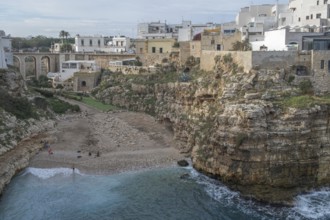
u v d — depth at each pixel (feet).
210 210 170.30
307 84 214.48
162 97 323.57
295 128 184.44
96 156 230.07
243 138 185.57
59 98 379.76
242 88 211.82
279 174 184.14
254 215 164.66
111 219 162.40
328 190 188.34
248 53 222.48
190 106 267.80
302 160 185.37
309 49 246.27
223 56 253.44
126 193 187.11
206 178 206.28
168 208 172.45
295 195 181.16
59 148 240.32
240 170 188.96
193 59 332.60
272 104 192.13
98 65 456.45
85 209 170.30
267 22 348.79
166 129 289.53
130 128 288.10
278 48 261.85
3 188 183.93
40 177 201.26
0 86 280.10
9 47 388.57
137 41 417.90
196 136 234.58
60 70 456.04
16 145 228.84
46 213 165.99
